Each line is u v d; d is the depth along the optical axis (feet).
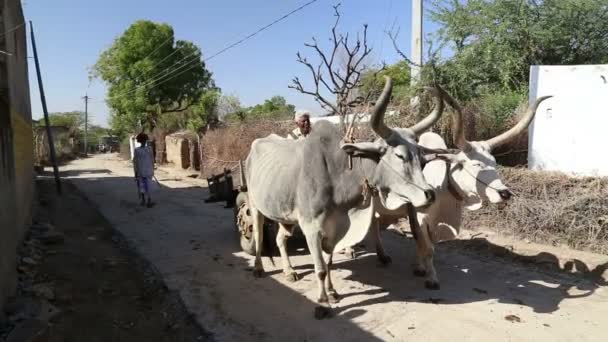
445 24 38.01
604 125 24.32
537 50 35.35
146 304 17.48
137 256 23.59
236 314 15.99
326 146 15.57
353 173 15.23
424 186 13.93
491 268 20.40
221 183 28.14
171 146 82.17
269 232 22.09
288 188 16.49
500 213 24.47
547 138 26.09
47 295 17.21
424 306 16.17
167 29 102.94
